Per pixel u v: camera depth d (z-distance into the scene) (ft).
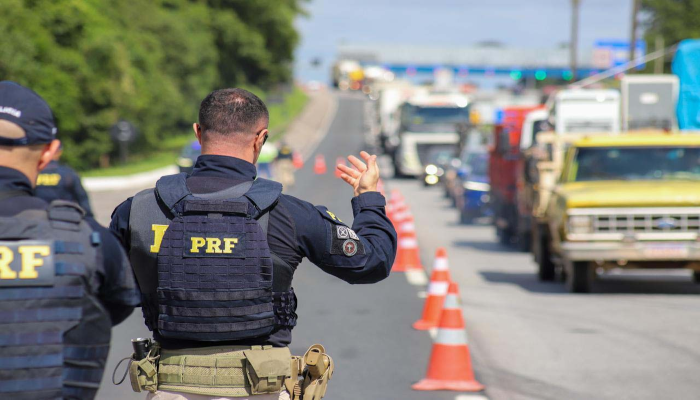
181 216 31.60
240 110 32.68
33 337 24.04
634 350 86.43
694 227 120.98
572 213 121.90
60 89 406.82
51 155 26.40
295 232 31.76
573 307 112.88
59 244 24.64
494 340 91.40
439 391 70.69
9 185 25.20
